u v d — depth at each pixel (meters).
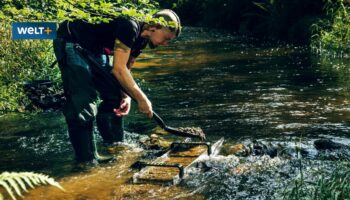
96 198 3.12
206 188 3.23
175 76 7.85
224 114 5.19
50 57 7.09
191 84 7.04
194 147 4.05
